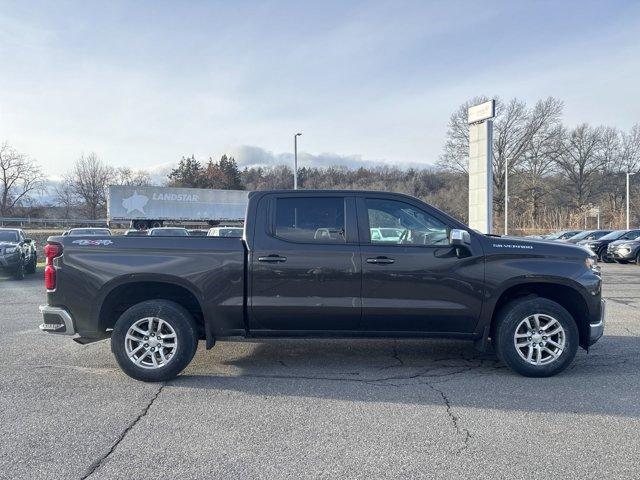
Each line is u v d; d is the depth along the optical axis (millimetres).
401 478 3129
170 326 5047
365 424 3979
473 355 6117
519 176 58969
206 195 38906
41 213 72375
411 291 5086
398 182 85125
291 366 5641
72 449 3531
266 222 5172
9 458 3393
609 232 27281
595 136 66688
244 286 5090
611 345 6551
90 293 5039
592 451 3484
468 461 3346
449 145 58656
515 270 5094
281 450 3516
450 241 4973
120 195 36312
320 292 5078
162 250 5086
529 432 3812
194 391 4781
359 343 6711
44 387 4891
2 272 15305
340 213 5199
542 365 5137
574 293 5270
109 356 6070
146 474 3182
